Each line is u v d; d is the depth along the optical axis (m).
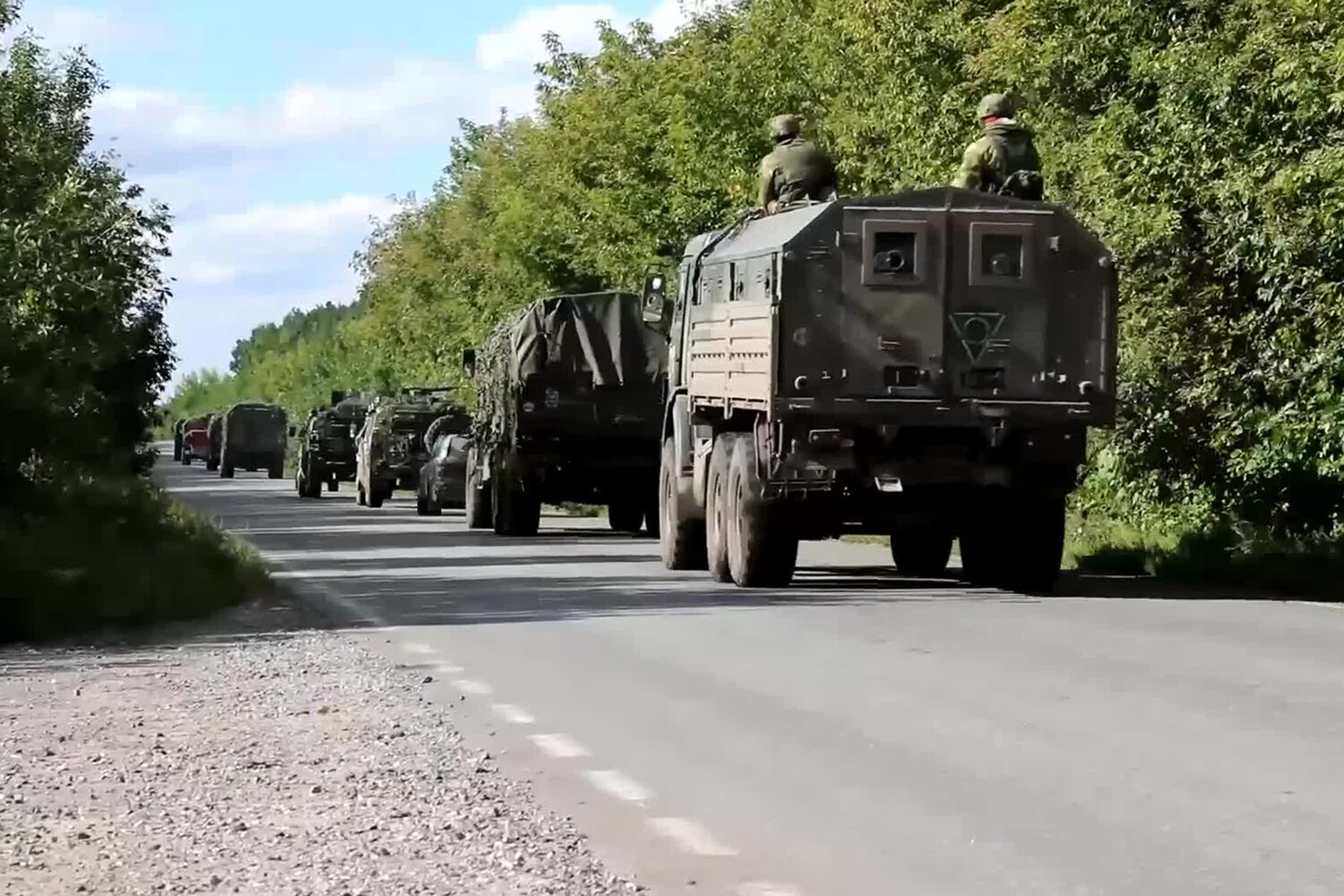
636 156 64.38
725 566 32.41
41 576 26.53
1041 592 30.33
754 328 30.09
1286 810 13.31
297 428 147.88
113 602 26.06
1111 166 36.72
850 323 29.22
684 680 20.08
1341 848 12.16
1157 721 17.09
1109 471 39.53
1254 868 11.61
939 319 29.34
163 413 54.72
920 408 29.27
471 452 55.22
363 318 128.88
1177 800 13.68
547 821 12.88
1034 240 29.50
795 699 18.64
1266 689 19.03
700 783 14.44
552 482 49.91
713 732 16.77
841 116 51.31
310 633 25.02
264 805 13.45
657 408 49.75
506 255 80.31
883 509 30.09
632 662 21.61
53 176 43.47
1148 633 23.97
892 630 24.59
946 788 14.20
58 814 13.19
